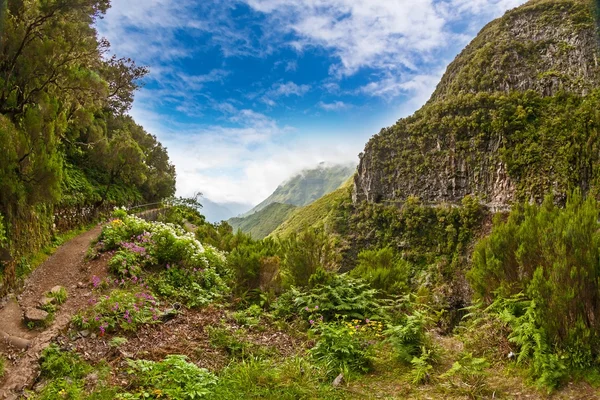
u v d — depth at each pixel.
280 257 10.49
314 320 7.02
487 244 6.03
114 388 4.05
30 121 8.41
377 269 9.23
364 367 5.10
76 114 15.07
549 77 97.56
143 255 9.86
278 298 8.34
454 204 88.38
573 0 114.31
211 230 22.64
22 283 7.83
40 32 10.44
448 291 60.16
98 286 7.96
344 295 7.63
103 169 24.52
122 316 6.29
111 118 30.95
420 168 97.62
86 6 11.59
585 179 72.81
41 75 10.06
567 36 105.19
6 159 7.50
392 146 105.56
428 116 104.00
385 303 8.00
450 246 80.12
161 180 34.38
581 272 4.25
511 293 5.40
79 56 11.28
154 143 35.94
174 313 7.09
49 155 8.97
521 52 109.75
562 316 4.29
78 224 17.17
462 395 4.15
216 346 5.72
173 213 29.48
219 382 4.38
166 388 4.09
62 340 5.43
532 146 81.62
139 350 5.43
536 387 4.04
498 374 4.54
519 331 4.58
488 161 88.31
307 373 4.71
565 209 5.10
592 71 93.50
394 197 100.62
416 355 5.25
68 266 9.62
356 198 108.62
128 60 22.77
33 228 10.11
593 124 75.94
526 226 5.42
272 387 4.34
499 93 97.56
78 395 3.97
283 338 6.57
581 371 4.06
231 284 9.65
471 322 6.04
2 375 4.42
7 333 5.55
